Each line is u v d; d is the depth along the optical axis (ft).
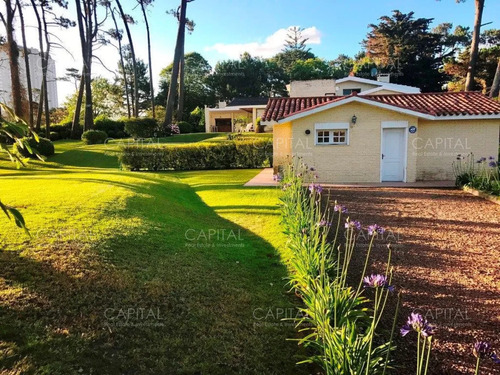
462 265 17.83
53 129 113.50
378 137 45.29
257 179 48.14
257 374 9.97
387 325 12.33
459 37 165.27
